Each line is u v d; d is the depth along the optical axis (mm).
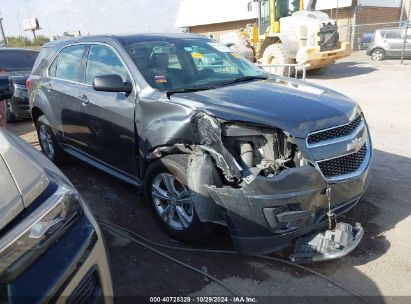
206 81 4113
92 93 4379
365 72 15500
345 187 3125
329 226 3086
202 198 3072
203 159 3117
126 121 3904
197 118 3213
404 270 3131
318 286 2980
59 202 1840
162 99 3568
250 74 4500
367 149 3562
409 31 18328
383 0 26438
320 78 14578
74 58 4902
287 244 2994
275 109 3195
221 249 3471
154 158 3590
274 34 14336
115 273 3201
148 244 3604
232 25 34812
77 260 1758
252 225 2920
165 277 3141
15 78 8781
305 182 2896
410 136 6680
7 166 1899
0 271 1498
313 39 13336
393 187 4633
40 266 1630
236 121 3098
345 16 25594
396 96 10242
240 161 3104
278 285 3004
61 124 5152
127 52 4109
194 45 4590
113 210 4309
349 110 3383
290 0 14812
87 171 5551
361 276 3074
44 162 2180
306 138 2982
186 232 3430
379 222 3855
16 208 1694
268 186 2828
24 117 9008
